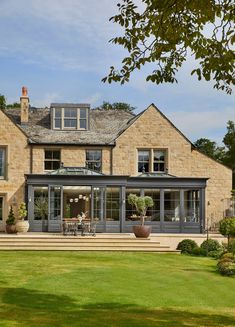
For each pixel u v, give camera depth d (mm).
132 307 14133
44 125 39500
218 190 38219
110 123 40875
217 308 14641
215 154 65438
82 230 31281
